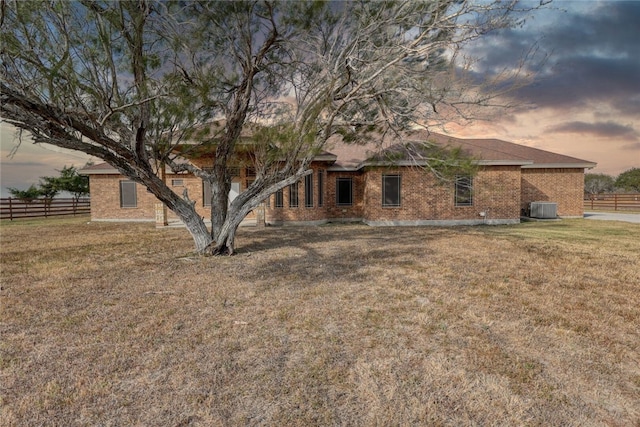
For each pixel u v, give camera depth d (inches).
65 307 187.6
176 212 325.7
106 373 119.3
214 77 275.3
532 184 731.4
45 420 94.5
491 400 103.9
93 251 358.6
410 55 285.7
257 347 139.7
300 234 487.5
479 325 161.3
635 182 1366.9
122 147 245.4
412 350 136.7
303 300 198.5
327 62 309.4
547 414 97.7
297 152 304.8
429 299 198.5
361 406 101.3
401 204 603.5
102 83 234.2
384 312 178.4
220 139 328.2
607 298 200.2
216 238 336.2
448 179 353.7
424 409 99.7
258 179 333.7
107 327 160.1
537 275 250.5
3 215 812.0
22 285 230.5
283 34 286.5
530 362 127.0
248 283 234.8
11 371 120.3
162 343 143.3
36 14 191.9
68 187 1192.8
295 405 101.8
